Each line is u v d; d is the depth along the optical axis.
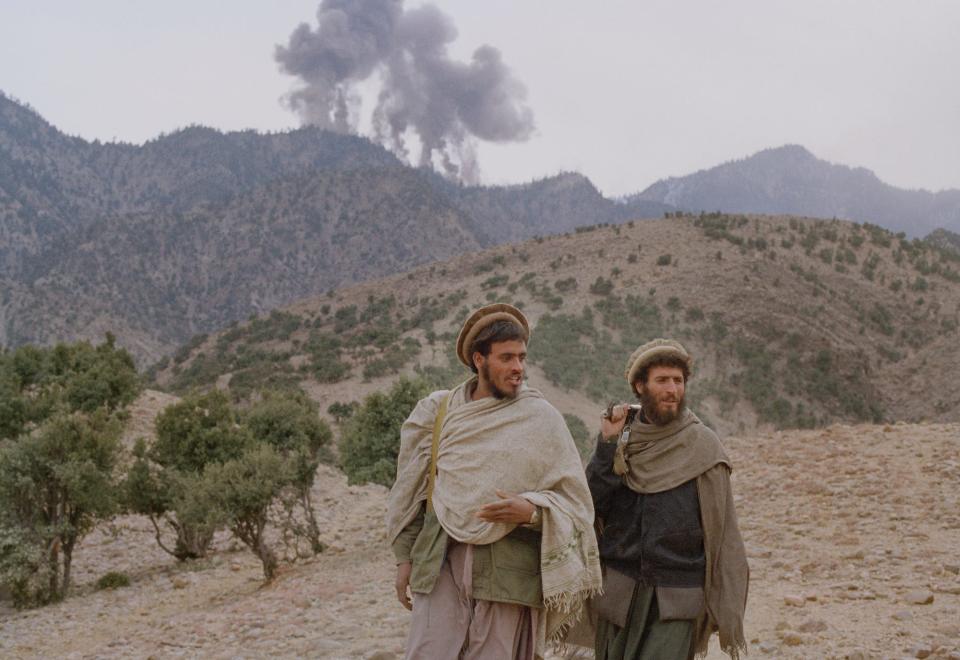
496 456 3.54
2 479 22.31
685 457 4.11
